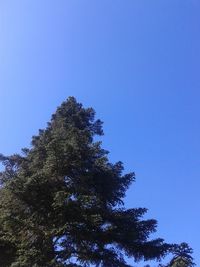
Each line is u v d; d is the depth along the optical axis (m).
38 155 27.00
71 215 23.89
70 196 23.59
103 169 26.02
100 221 23.97
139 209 25.25
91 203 24.25
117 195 26.30
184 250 23.47
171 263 23.17
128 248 24.88
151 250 24.75
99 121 30.27
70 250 24.08
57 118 29.84
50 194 24.66
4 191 24.77
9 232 24.52
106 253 24.33
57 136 26.47
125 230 24.64
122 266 24.12
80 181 25.11
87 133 27.77
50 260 23.30
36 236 23.84
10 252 26.56
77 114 29.94
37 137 29.06
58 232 23.38
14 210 24.52
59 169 25.20
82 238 24.05
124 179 26.48
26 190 24.28
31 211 24.53
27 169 26.09
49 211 24.30
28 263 23.08
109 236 24.48
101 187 25.89
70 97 30.66
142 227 24.91
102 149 26.94
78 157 25.39
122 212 25.05
